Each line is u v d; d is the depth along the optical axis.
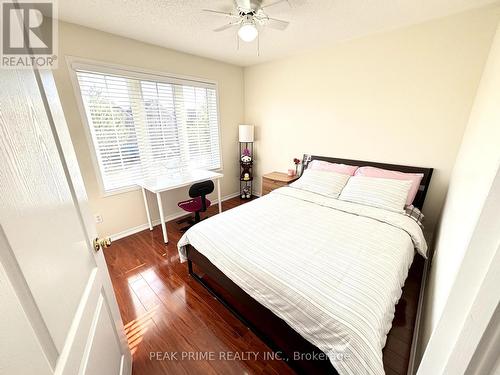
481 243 0.34
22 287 0.42
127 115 2.58
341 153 2.94
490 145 0.87
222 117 3.67
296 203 2.35
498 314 0.33
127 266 2.23
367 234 1.70
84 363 0.66
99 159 2.46
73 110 2.19
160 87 2.81
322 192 2.53
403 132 2.39
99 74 2.29
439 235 1.83
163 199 3.17
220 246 1.59
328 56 2.75
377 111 2.52
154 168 2.96
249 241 1.62
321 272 1.26
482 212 0.34
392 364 1.30
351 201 2.30
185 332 1.52
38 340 0.45
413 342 1.39
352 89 2.66
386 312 1.05
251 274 1.34
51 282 0.53
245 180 3.98
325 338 1.02
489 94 1.30
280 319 1.26
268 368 1.29
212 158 3.73
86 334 0.69
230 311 1.67
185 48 2.77
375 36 2.36
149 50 2.60
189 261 2.01
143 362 1.33
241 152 4.15
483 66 1.87
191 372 1.28
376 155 2.63
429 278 1.68
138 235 2.84
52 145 0.65
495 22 1.76
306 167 3.27
